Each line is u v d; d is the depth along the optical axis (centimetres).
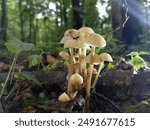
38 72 23
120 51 34
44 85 22
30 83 22
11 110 20
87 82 19
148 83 23
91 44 19
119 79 22
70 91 19
